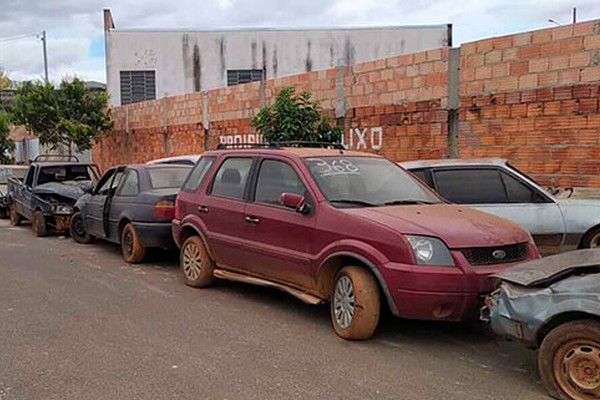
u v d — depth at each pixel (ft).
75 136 71.97
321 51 99.14
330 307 21.12
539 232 24.50
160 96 100.42
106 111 77.77
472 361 16.65
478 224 18.10
